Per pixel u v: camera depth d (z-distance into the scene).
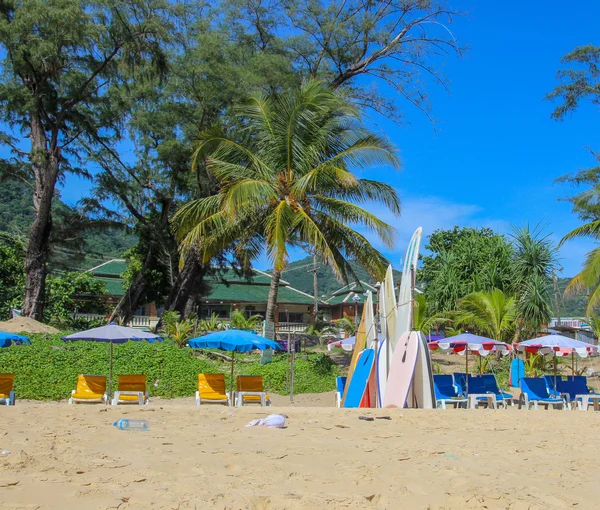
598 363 32.06
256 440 8.18
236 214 22.22
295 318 56.44
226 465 6.48
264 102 23.56
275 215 22.02
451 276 33.31
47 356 18.50
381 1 30.95
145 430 8.76
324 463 6.81
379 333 17.81
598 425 10.91
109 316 39.44
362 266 24.31
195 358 20.92
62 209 33.56
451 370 26.28
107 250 75.31
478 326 27.77
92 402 15.59
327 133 23.17
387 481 6.12
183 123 29.20
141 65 28.92
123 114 31.19
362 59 31.91
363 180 23.69
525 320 27.83
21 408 11.28
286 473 6.23
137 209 35.00
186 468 6.27
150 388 18.73
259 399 16.86
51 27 25.27
